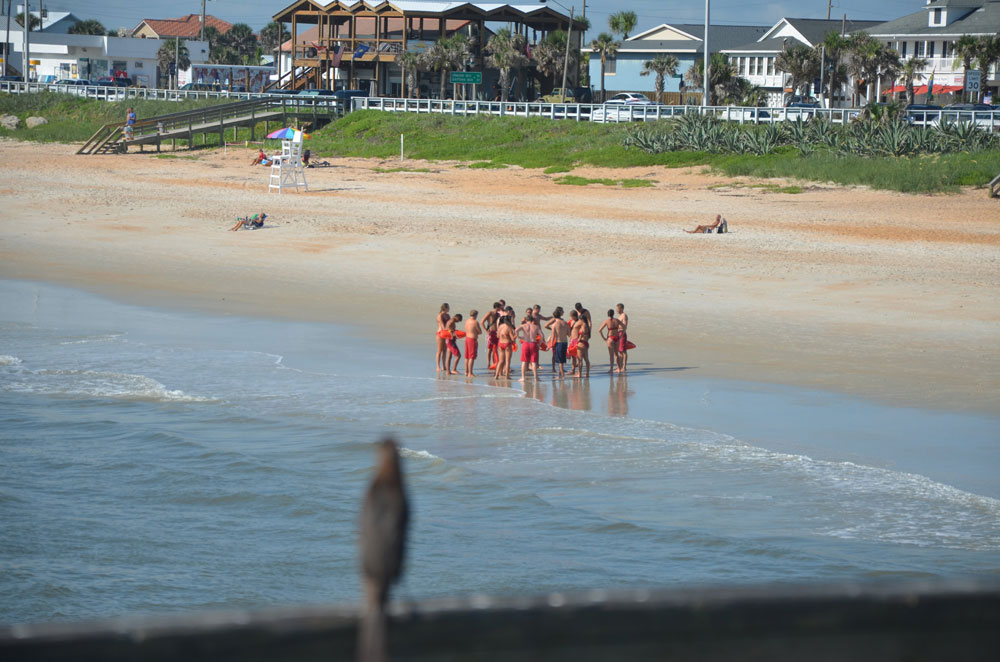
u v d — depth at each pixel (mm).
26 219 127438
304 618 6398
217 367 64625
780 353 68688
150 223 126250
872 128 168750
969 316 79188
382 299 87500
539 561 34375
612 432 50406
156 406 55625
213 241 115188
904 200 139000
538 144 194625
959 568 32969
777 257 103375
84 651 6160
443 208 139125
